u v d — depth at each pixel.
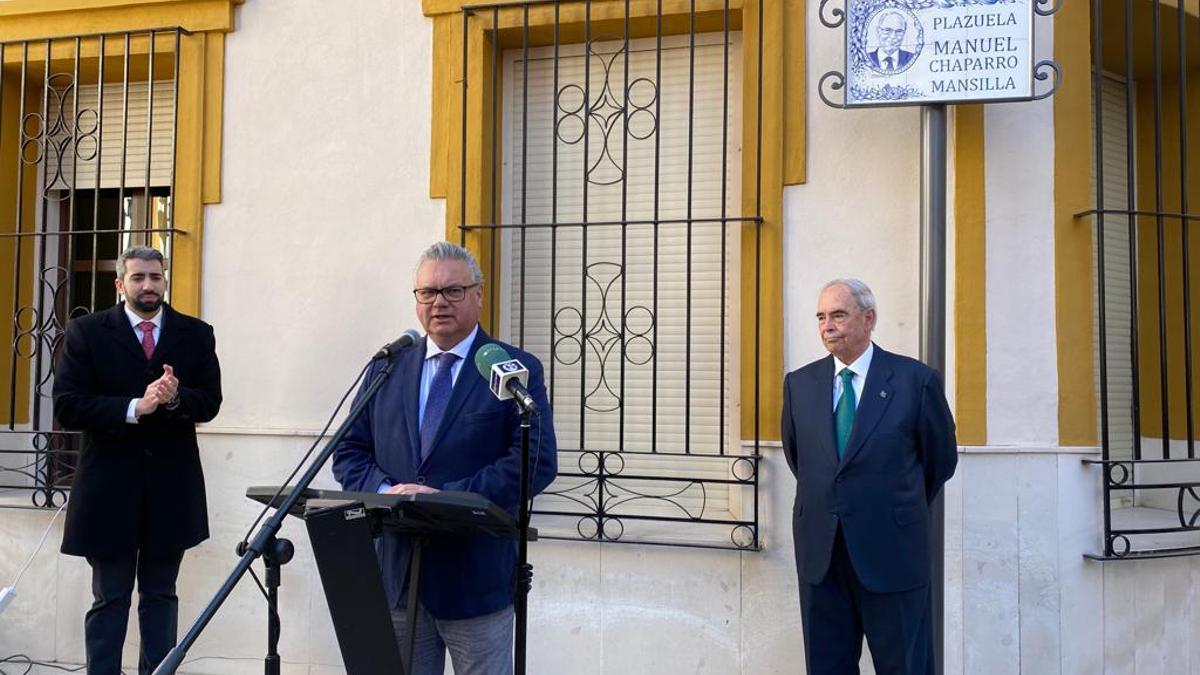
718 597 3.70
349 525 2.13
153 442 3.49
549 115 4.20
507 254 4.20
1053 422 3.57
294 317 4.18
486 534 2.43
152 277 3.50
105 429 3.36
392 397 2.68
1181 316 4.52
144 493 3.48
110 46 4.38
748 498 3.74
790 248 3.73
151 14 4.35
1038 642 3.52
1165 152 4.61
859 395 3.03
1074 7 3.66
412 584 2.41
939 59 3.42
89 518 3.40
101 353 3.46
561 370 4.11
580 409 3.91
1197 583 3.72
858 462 2.94
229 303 4.25
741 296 3.79
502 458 2.54
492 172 4.00
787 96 3.75
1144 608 3.63
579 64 4.18
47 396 4.54
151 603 3.54
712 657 3.69
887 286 3.64
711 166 4.02
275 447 4.16
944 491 3.51
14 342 4.38
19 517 4.28
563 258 4.13
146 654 3.52
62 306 4.70
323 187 4.19
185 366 3.58
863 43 3.48
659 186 4.05
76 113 4.36
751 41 3.81
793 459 3.21
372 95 4.16
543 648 3.83
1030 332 3.57
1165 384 3.67
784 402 3.21
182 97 4.32
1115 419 4.50
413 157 4.11
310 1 4.23
